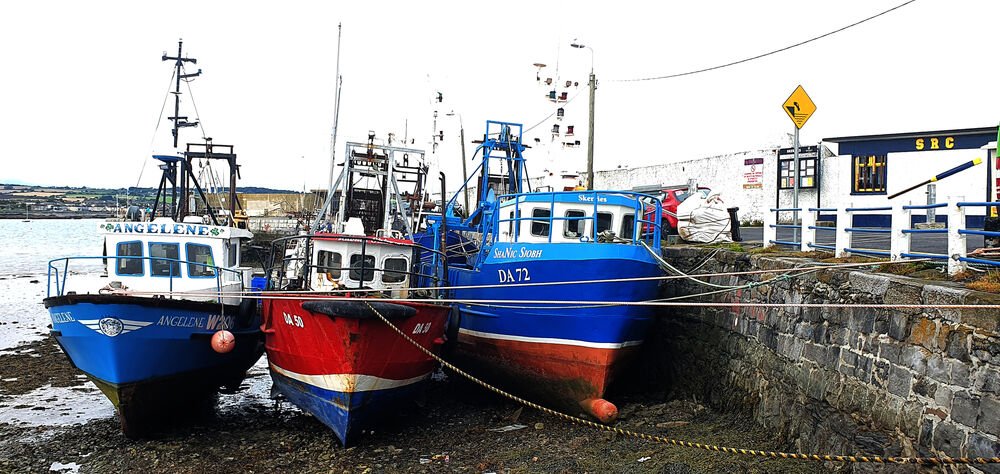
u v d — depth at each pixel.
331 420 10.79
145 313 10.55
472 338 13.51
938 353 6.45
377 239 11.91
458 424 11.84
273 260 13.12
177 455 10.41
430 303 10.90
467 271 14.04
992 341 5.84
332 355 10.34
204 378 12.05
